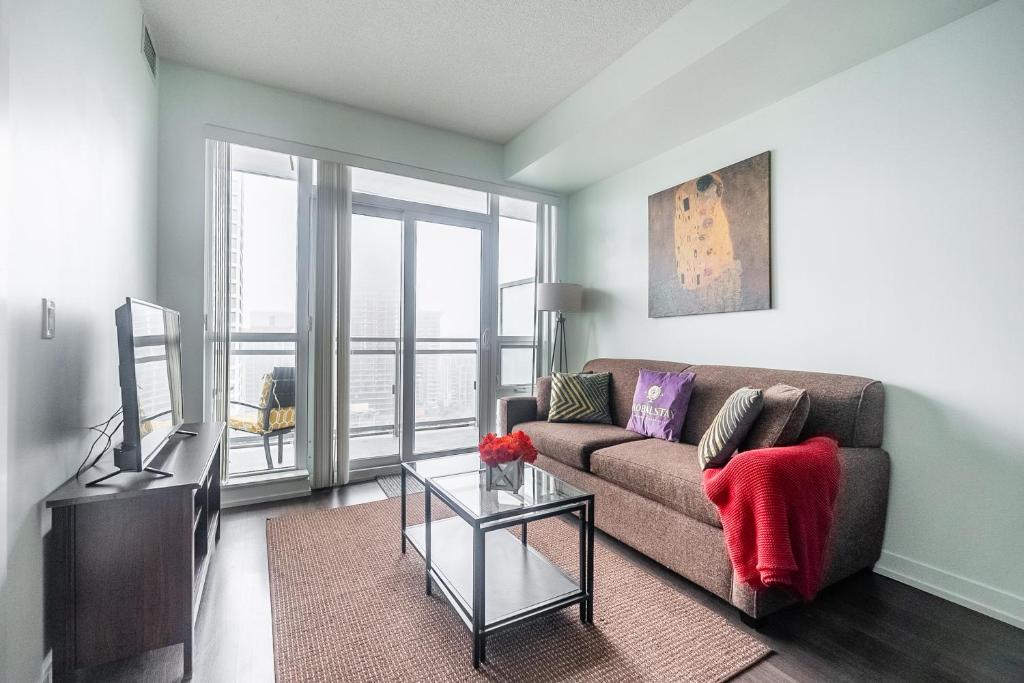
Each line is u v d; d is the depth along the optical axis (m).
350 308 3.43
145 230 2.49
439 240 3.97
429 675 1.44
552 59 2.80
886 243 2.17
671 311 3.31
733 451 1.99
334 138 3.29
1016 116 1.78
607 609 1.80
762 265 2.70
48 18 1.37
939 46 2.00
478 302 4.14
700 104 2.69
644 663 1.50
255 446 3.21
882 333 2.18
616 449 2.52
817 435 2.15
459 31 2.55
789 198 2.59
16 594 1.20
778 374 2.45
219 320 2.92
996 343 1.83
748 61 2.27
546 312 4.32
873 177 2.22
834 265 2.38
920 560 2.02
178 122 2.83
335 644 1.58
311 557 2.21
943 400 1.98
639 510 2.21
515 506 1.64
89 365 1.70
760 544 1.58
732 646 1.58
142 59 2.39
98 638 1.42
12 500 1.18
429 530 1.91
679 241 3.24
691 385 2.76
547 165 3.66
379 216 3.72
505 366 4.33
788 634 1.66
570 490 1.82
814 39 2.09
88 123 1.68
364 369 3.65
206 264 2.90
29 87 1.26
